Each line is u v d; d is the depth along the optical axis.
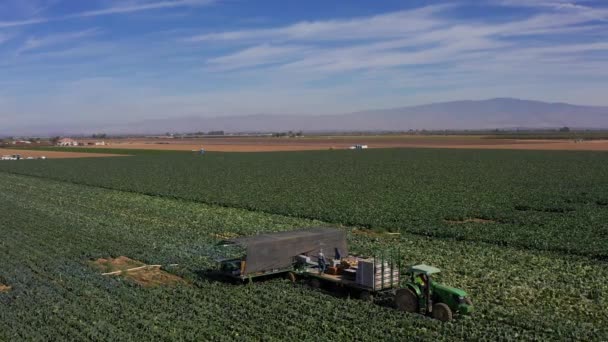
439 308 18.91
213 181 68.75
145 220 40.31
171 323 18.86
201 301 21.34
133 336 17.77
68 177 76.88
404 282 22.16
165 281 24.72
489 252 29.19
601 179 66.94
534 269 25.75
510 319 18.91
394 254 28.45
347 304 20.64
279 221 39.50
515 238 32.28
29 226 37.59
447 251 29.48
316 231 25.52
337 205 46.25
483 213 41.69
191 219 40.66
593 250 29.00
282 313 19.81
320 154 134.00
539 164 92.44
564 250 29.53
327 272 23.16
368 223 37.75
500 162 98.12
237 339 17.39
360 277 21.25
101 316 19.59
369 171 81.56
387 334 17.67
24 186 66.19
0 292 22.89
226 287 23.14
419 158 112.75
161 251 29.97
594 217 39.53
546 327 18.19
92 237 33.88
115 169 91.25
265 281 23.89
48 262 27.44
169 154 141.00
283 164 99.75
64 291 22.55
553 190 55.97
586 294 21.92
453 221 39.62
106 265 27.25
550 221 38.12
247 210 45.19
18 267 26.62
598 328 18.23
